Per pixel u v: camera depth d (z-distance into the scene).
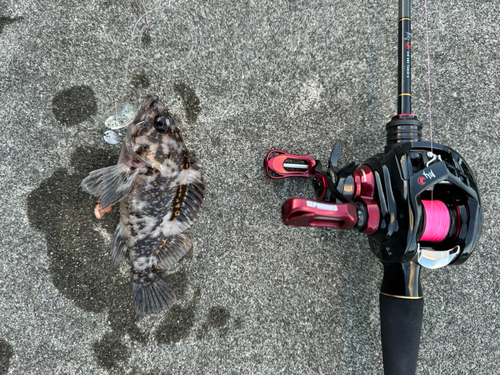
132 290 0.28
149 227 0.26
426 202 0.22
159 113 0.25
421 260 0.22
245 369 0.28
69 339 0.27
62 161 0.28
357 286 0.30
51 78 0.28
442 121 0.31
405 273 0.23
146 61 0.29
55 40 0.28
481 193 0.30
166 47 0.29
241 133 0.29
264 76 0.30
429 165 0.22
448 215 0.22
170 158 0.25
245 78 0.30
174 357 0.28
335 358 0.29
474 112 0.31
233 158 0.29
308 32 0.30
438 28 0.31
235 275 0.29
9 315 0.27
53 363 0.27
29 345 0.27
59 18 0.28
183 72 0.29
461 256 0.22
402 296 0.23
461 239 0.22
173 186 0.26
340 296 0.29
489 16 0.31
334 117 0.30
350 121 0.30
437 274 0.30
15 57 0.28
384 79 0.30
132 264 0.27
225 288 0.29
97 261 0.28
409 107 0.25
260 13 0.30
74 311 0.28
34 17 0.28
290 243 0.29
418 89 0.31
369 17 0.30
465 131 0.31
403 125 0.24
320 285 0.29
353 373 0.29
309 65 0.30
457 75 0.31
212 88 0.29
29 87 0.28
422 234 0.22
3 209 0.27
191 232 0.29
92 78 0.28
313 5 0.30
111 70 0.28
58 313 0.27
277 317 0.29
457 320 0.30
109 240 0.28
